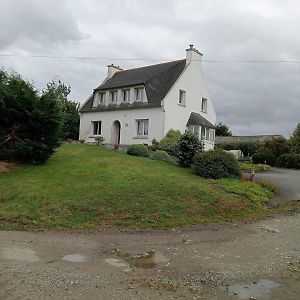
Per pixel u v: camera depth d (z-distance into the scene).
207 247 9.26
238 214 13.47
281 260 8.19
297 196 17.94
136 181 15.23
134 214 12.02
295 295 6.24
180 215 12.45
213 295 6.18
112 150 25.58
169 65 36.47
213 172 19.03
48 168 17.20
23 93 17.92
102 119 37.16
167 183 15.23
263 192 17.48
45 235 9.95
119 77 39.31
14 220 11.15
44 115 17.81
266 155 31.56
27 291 6.02
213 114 38.16
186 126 34.09
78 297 5.87
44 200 12.54
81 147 25.19
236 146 44.97
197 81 35.84
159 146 27.73
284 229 11.56
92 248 8.83
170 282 6.70
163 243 9.57
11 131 18.00
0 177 15.37
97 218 11.62
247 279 6.96
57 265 7.39
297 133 38.59
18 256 7.87
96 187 14.08
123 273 7.10
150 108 32.78
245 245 9.51
